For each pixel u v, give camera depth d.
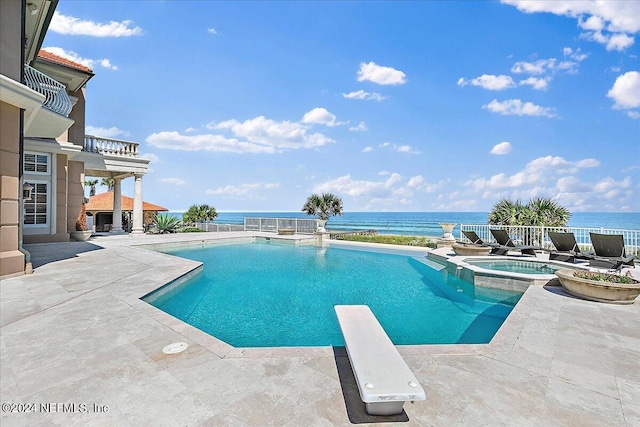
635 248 10.32
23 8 7.52
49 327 4.14
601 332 4.04
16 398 2.55
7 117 7.16
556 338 3.83
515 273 7.47
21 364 3.12
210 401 2.50
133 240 16.50
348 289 8.10
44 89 9.45
